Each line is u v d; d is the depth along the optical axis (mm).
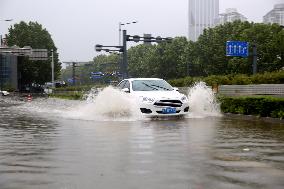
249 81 24844
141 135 8703
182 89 22906
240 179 4730
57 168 5375
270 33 53531
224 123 11414
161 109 13062
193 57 68250
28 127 10516
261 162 5707
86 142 7699
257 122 11742
